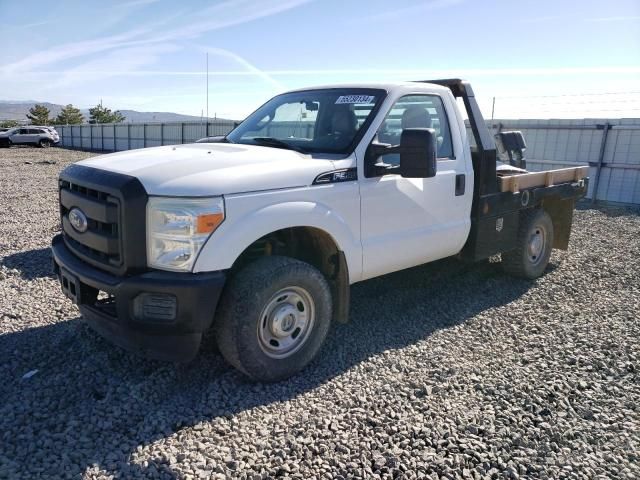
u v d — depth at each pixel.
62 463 2.72
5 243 7.32
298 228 3.90
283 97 5.09
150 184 3.25
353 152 4.04
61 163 24.67
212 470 2.73
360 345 4.32
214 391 3.49
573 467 2.82
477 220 5.12
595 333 4.64
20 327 4.44
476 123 5.15
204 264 3.21
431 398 3.49
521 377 3.80
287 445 2.95
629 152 12.73
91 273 3.46
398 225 4.36
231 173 3.39
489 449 2.96
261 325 3.51
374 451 2.90
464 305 5.31
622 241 8.45
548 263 6.88
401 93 4.44
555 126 14.04
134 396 3.38
